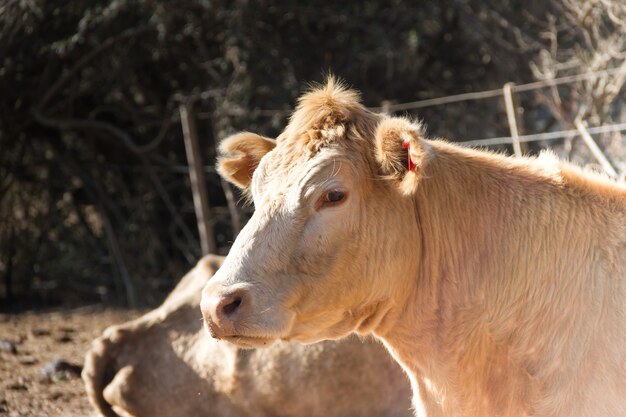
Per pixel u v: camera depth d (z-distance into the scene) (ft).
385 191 17.08
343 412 24.22
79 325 48.88
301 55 59.82
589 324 16.61
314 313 16.89
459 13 60.44
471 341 17.57
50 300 58.23
